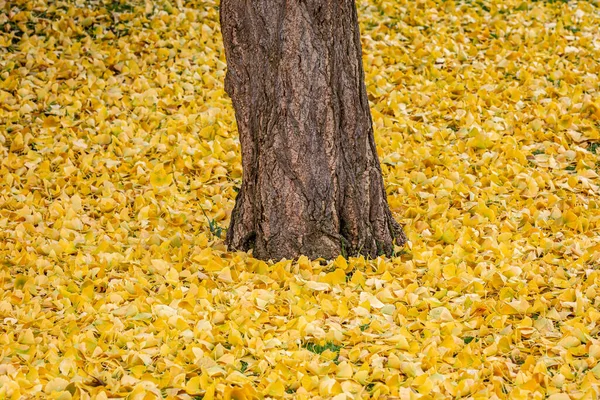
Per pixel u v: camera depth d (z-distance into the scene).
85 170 8.46
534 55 11.08
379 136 9.02
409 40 11.59
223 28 6.78
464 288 6.23
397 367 5.26
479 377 5.11
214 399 4.98
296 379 5.14
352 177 6.71
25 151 8.92
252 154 6.80
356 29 6.75
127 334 5.66
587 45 11.34
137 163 8.46
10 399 4.96
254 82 6.70
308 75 6.54
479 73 10.73
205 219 7.53
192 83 10.41
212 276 6.50
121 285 6.32
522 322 5.73
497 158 8.55
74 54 10.98
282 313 5.97
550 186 7.96
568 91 10.00
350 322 5.87
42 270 6.62
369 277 6.49
